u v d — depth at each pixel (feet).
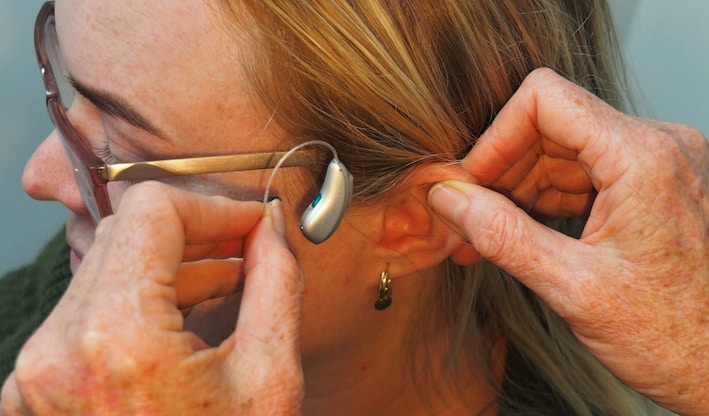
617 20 3.57
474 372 3.28
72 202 3.13
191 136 2.88
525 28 2.99
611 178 2.86
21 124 3.74
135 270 2.69
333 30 2.85
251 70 2.85
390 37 2.87
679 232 2.85
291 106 2.88
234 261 2.84
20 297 3.68
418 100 2.91
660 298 2.86
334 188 2.85
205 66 2.85
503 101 2.99
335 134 2.90
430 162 2.95
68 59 2.91
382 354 3.17
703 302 2.86
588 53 3.14
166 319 2.68
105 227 2.73
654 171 2.85
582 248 2.87
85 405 2.67
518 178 2.98
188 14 2.84
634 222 2.85
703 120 3.63
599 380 3.32
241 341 2.75
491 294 3.28
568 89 2.88
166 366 2.67
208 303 2.99
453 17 2.91
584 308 2.86
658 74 3.64
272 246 2.80
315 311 3.02
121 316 2.67
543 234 2.87
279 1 2.83
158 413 2.68
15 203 3.79
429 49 2.90
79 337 2.66
